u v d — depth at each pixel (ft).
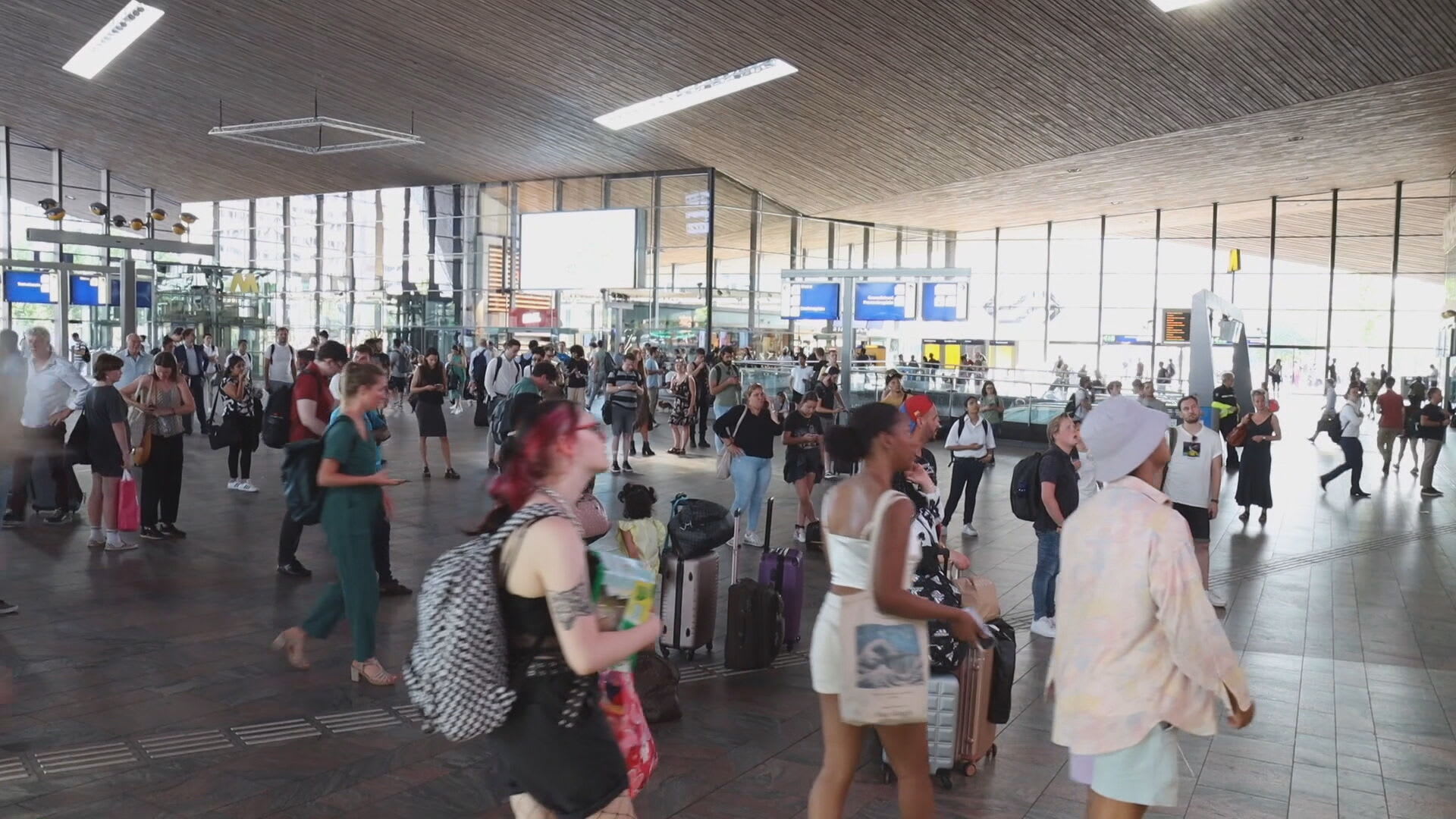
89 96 90.99
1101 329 112.47
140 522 31.91
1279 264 100.83
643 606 9.43
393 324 112.78
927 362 104.78
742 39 56.70
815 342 103.35
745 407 32.94
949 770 15.16
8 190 105.40
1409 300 95.04
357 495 18.51
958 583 16.21
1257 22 45.78
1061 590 10.01
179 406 31.24
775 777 15.26
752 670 20.48
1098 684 9.54
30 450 16.17
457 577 8.46
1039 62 53.47
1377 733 18.28
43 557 28.48
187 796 14.01
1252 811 14.76
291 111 85.71
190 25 69.72
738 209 95.40
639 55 61.67
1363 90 52.11
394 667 19.88
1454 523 43.04
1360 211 97.35
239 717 17.06
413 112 82.43
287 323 119.03
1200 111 57.47
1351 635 25.21
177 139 100.22
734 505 33.30
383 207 112.78
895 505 10.77
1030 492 23.80
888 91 61.52
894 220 107.96
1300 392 145.69
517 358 63.57
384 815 13.60
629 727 9.97
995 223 110.83
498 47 64.08
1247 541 38.09
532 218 100.99
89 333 94.94
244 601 24.47
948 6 48.42
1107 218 107.45
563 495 8.96
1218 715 9.71
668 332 95.61
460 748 15.94
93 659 19.86
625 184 97.45
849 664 10.93
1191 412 27.25
